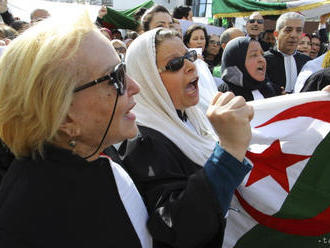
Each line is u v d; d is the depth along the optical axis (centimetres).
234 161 80
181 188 93
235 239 132
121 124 81
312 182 123
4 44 191
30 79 66
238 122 79
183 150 121
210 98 212
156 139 112
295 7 564
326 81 192
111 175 83
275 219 125
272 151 127
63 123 73
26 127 72
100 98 73
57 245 71
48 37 69
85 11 75
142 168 103
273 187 125
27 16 504
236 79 240
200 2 1541
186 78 130
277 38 345
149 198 95
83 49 70
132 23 608
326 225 121
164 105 127
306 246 124
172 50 126
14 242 68
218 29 561
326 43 571
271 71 339
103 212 77
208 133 154
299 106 132
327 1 545
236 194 129
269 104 136
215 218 79
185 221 79
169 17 321
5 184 78
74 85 69
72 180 74
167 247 90
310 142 125
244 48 234
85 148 82
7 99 70
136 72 130
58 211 72
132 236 81
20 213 70
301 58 348
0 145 120
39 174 73
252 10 595
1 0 409
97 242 75
